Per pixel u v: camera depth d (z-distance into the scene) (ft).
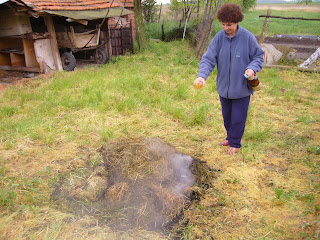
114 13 33.96
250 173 11.66
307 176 11.33
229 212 9.58
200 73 11.27
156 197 10.18
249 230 8.75
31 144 14.25
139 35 44.37
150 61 35.35
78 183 11.19
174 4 57.52
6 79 28.60
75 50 31.12
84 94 21.22
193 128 16.15
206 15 43.21
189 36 54.70
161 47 46.42
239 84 11.43
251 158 12.73
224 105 12.59
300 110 18.66
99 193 10.60
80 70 29.89
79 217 9.39
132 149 13.35
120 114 17.93
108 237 8.47
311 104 19.57
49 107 18.74
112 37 41.68
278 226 8.84
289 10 145.28
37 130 15.58
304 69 28.84
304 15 103.86
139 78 24.82
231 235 8.60
